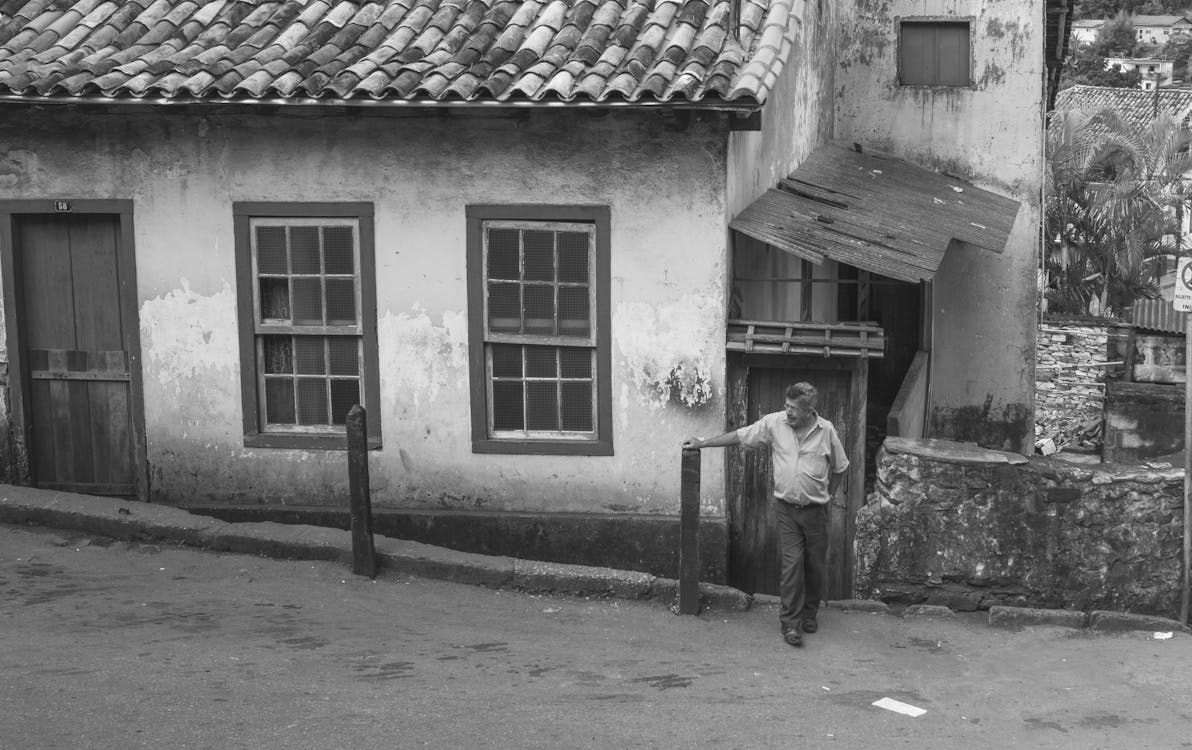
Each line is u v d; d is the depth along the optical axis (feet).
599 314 28.68
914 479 27.25
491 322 29.40
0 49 29.09
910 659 24.07
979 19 45.75
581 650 23.54
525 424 29.78
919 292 49.78
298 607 25.03
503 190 28.63
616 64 27.17
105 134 29.50
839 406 29.17
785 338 28.17
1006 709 21.43
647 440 29.01
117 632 22.84
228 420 30.27
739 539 29.66
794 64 38.04
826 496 24.72
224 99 26.68
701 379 28.58
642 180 28.12
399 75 26.96
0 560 26.84
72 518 28.60
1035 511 26.96
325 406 30.40
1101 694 22.40
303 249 29.66
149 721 18.60
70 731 18.08
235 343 29.99
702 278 28.27
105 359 30.76
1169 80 236.22
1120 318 82.94
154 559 27.48
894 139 46.78
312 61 27.61
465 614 25.32
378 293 29.43
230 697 19.77
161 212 29.68
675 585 26.71
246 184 29.32
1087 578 27.02
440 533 29.60
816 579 24.99
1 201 29.96
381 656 22.43
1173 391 66.08
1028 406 47.01
